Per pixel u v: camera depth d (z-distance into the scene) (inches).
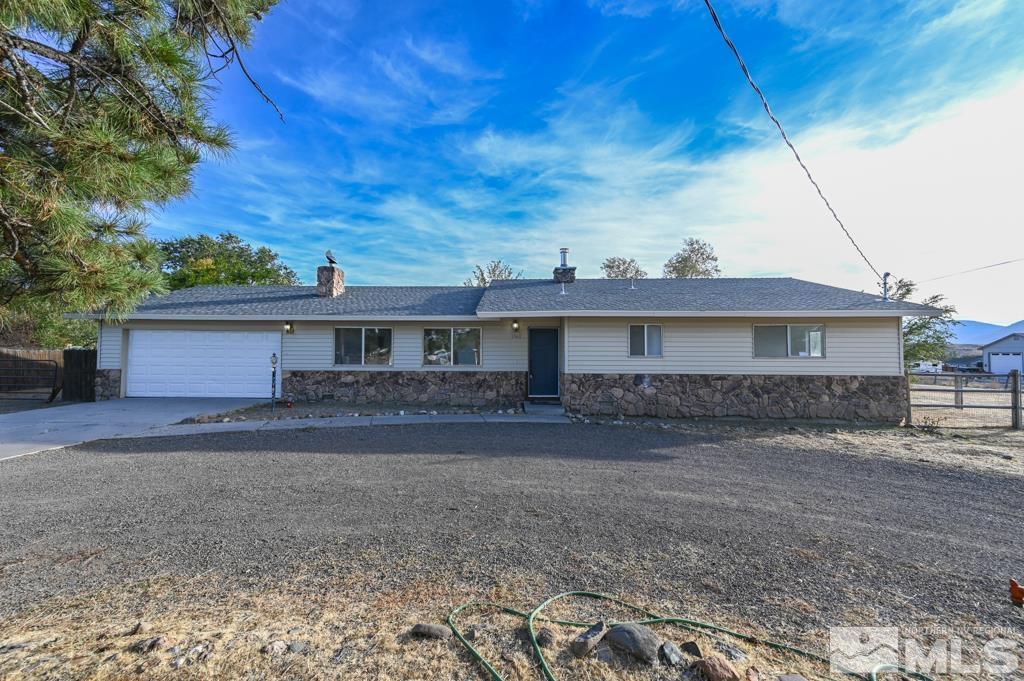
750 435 357.7
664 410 458.6
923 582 120.9
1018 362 1651.1
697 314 438.3
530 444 303.9
